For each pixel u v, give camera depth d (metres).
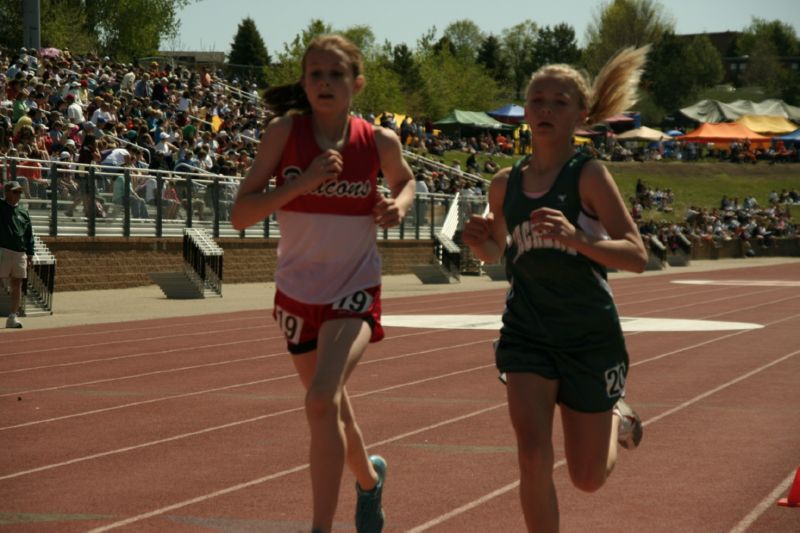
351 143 5.19
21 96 31.23
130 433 8.87
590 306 4.84
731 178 87.75
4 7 80.56
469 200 47.25
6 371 12.84
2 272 17.81
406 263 43.09
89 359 14.09
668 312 24.20
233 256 33.53
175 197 30.89
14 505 6.43
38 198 25.75
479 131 86.12
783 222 75.75
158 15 90.75
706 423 9.56
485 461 7.77
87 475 7.29
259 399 10.76
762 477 7.32
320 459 4.80
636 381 12.37
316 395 4.80
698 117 101.62
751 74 168.25
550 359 4.86
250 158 38.91
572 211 4.85
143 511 6.29
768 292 32.81
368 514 5.43
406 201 5.31
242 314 21.73
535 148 5.01
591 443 4.89
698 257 65.38
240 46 154.75
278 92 5.29
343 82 5.09
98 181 27.86
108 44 90.56
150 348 15.46
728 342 16.98
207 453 8.04
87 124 29.42
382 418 9.66
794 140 92.12
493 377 12.54
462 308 24.67
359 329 5.11
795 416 9.95
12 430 9.00
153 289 29.02
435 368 13.40
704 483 7.12
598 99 5.10
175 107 42.00
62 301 24.45
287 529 5.88
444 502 6.55
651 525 6.03
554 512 4.74
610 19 149.50
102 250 28.03
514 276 5.01
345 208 5.18
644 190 78.38
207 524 5.98
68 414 9.84
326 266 5.19
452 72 114.88
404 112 97.50
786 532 5.86
